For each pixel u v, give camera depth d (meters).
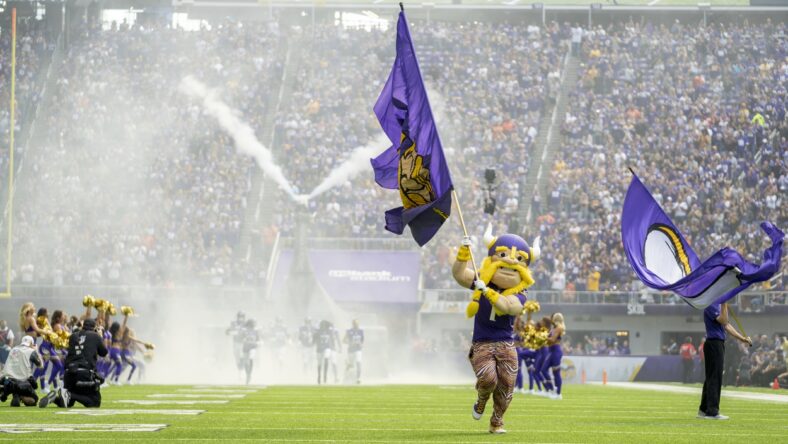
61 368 18.83
